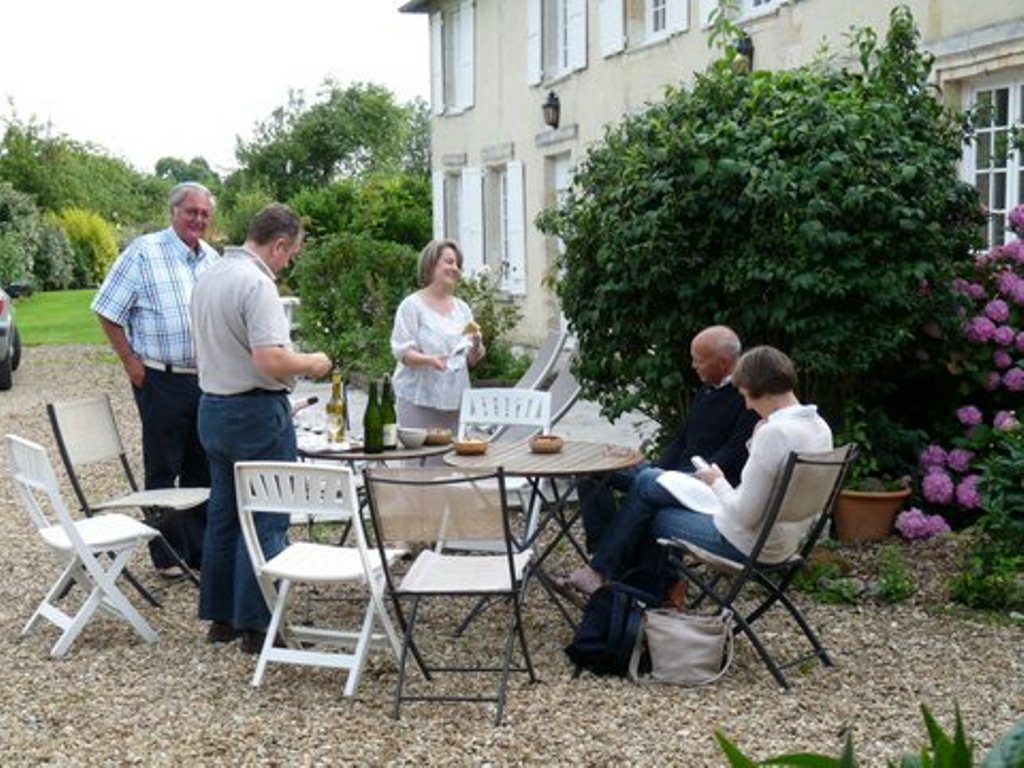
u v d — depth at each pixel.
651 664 5.40
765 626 6.03
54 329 26.70
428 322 7.43
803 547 5.63
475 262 20.58
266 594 5.52
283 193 40.88
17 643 6.05
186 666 5.65
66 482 10.14
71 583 6.61
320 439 6.62
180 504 6.52
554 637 5.95
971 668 5.43
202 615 5.92
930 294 7.71
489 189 20.17
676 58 14.23
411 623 5.14
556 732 4.79
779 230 7.27
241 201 29.98
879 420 7.92
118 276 6.98
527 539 6.39
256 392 5.68
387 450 6.38
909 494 7.52
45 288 40.94
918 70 8.40
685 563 5.79
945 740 2.53
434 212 22.92
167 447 7.05
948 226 8.12
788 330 7.34
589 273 7.92
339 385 6.72
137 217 55.06
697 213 7.48
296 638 5.67
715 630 5.28
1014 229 8.27
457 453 6.26
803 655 5.62
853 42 8.69
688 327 7.59
